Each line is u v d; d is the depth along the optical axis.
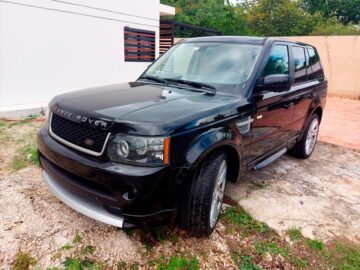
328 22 28.17
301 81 4.38
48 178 2.80
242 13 30.05
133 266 2.37
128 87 3.24
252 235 2.88
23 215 2.83
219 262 2.50
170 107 2.48
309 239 2.88
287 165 4.82
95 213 2.29
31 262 2.30
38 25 6.71
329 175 4.50
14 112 6.33
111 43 8.51
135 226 2.24
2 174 3.65
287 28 28.45
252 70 3.21
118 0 8.42
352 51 12.20
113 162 2.18
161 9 12.22
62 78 7.45
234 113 2.78
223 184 2.88
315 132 5.27
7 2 6.09
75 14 7.39
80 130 2.36
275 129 3.70
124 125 2.15
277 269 2.49
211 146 2.43
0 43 6.16
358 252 2.77
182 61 3.69
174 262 2.39
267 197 3.62
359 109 10.20
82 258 2.39
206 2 26.72
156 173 2.11
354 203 3.66
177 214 2.41
